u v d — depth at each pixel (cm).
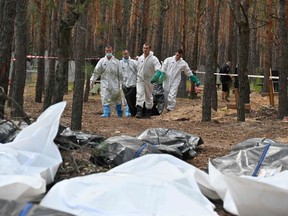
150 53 1526
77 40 941
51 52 1820
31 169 436
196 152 778
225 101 2533
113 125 1238
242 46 1331
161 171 438
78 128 989
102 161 600
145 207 347
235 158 559
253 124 1282
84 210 333
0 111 671
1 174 410
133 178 385
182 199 363
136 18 3041
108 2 796
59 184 366
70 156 593
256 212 405
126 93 1557
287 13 1666
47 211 273
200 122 1348
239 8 1315
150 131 793
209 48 1350
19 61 1176
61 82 703
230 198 428
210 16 1337
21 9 1070
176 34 4562
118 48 762
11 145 470
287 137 1084
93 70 806
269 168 529
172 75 1627
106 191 354
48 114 501
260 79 3067
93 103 2203
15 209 272
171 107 1625
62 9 814
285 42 1455
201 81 3688
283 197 396
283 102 1466
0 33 696
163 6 2623
